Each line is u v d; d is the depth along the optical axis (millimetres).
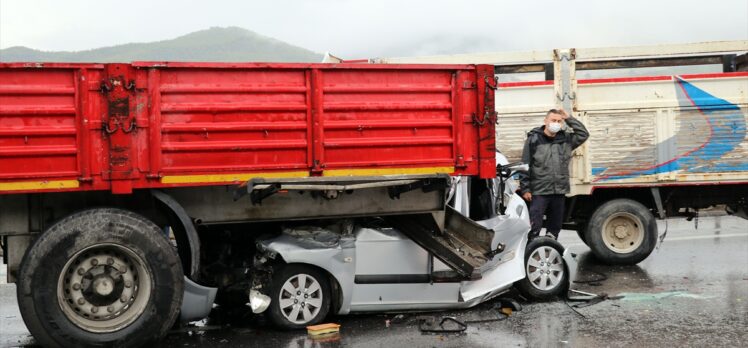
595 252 10727
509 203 8242
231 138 6441
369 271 7188
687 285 9016
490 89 7203
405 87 6938
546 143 9172
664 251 11844
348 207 7031
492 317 7410
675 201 11656
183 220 6379
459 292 7566
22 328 7285
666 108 11086
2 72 5902
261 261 6848
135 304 6137
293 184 6344
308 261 6820
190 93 6328
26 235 6281
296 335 6758
